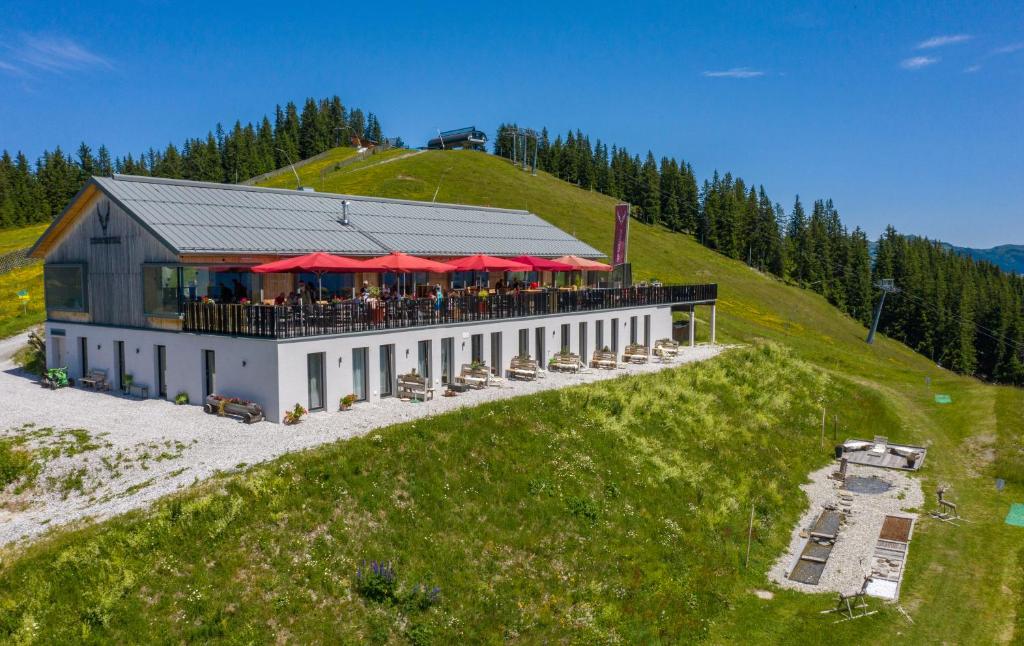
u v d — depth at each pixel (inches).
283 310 1090.7
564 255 2071.9
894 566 1017.5
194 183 1510.8
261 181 5191.9
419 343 1323.8
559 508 962.7
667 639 797.2
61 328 1504.7
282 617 681.6
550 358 1621.6
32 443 1034.7
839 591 952.9
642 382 1503.4
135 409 1210.0
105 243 1385.3
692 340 2126.0
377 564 764.6
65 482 930.7
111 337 1384.1
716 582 928.3
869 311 5226.4
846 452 1489.9
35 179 5413.4
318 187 4352.9
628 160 6850.4
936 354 4899.1
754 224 5634.8
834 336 3833.7
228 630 653.9
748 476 1261.1
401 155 5738.2
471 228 1982.0
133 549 721.0
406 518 855.7
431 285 1641.2
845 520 1183.6
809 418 1652.3
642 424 1316.4
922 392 2127.2
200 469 906.1
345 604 716.7
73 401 1289.4
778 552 1058.7
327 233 1515.7
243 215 1445.6
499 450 1056.2
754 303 3791.8
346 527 813.2
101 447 1012.5
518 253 1905.8
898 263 5393.7
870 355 3644.2
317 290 1421.0
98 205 1391.5
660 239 4835.1
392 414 1143.0
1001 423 1731.1
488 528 884.0
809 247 5625.0
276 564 738.8
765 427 1510.8
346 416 1131.9
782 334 2960.1
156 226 1242.0
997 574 1013.2
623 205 2247.8
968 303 5034.5
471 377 1359.5
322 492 855.7
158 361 1302.9
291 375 1106.7
